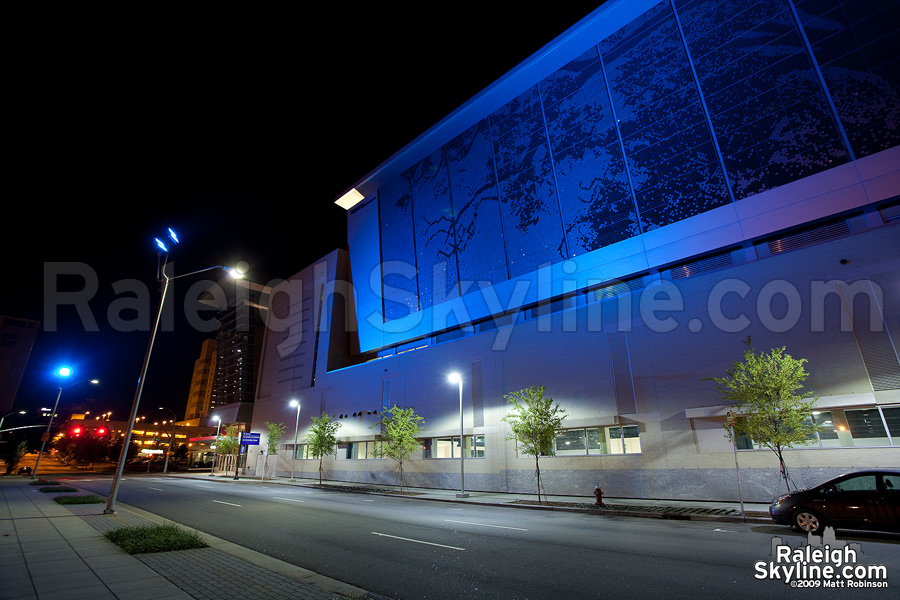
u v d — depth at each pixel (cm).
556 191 3412
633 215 2948
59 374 2423
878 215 2155
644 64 3111
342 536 1191
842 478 1110
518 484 2780
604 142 3209
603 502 2084
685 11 2978
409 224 4553
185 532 1091
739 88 2670
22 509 1681
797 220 2327
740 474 2017
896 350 1798
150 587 662
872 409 1825
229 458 6231
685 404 2264
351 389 4475
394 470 3628
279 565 846
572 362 2755
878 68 2270
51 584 676
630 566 842
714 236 2573
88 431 7988
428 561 894
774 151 2477
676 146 2852
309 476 4681
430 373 3638
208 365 13125
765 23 2650
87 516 1484
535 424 2348
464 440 3244
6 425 8475
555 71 3622
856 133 2258
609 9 3266
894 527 1009
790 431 1655
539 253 3406
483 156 4006
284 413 5438
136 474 5897
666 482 2216
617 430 2486
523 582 739
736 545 1036
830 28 2441
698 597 653
